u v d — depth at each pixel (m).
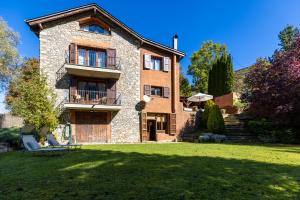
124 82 20.55
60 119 17.91
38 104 14.78
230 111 25.56
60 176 5.51
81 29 19.48
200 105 30.53
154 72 22.02
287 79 16.20
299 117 16.69
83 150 10.78
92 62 19.66
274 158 8.14
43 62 17.75
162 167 6.35
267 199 3.90
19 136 13.79
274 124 17.98
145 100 21.09
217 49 38.53
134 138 20.58
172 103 22.62
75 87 18.81
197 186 4.59
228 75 30.05
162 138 21.69
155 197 3.98
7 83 23.23
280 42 39.22
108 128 19.75
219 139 18.17
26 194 4.19
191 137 21.02
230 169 6.11
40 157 8.80
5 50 22.03
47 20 17.94
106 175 5.49
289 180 5.04
